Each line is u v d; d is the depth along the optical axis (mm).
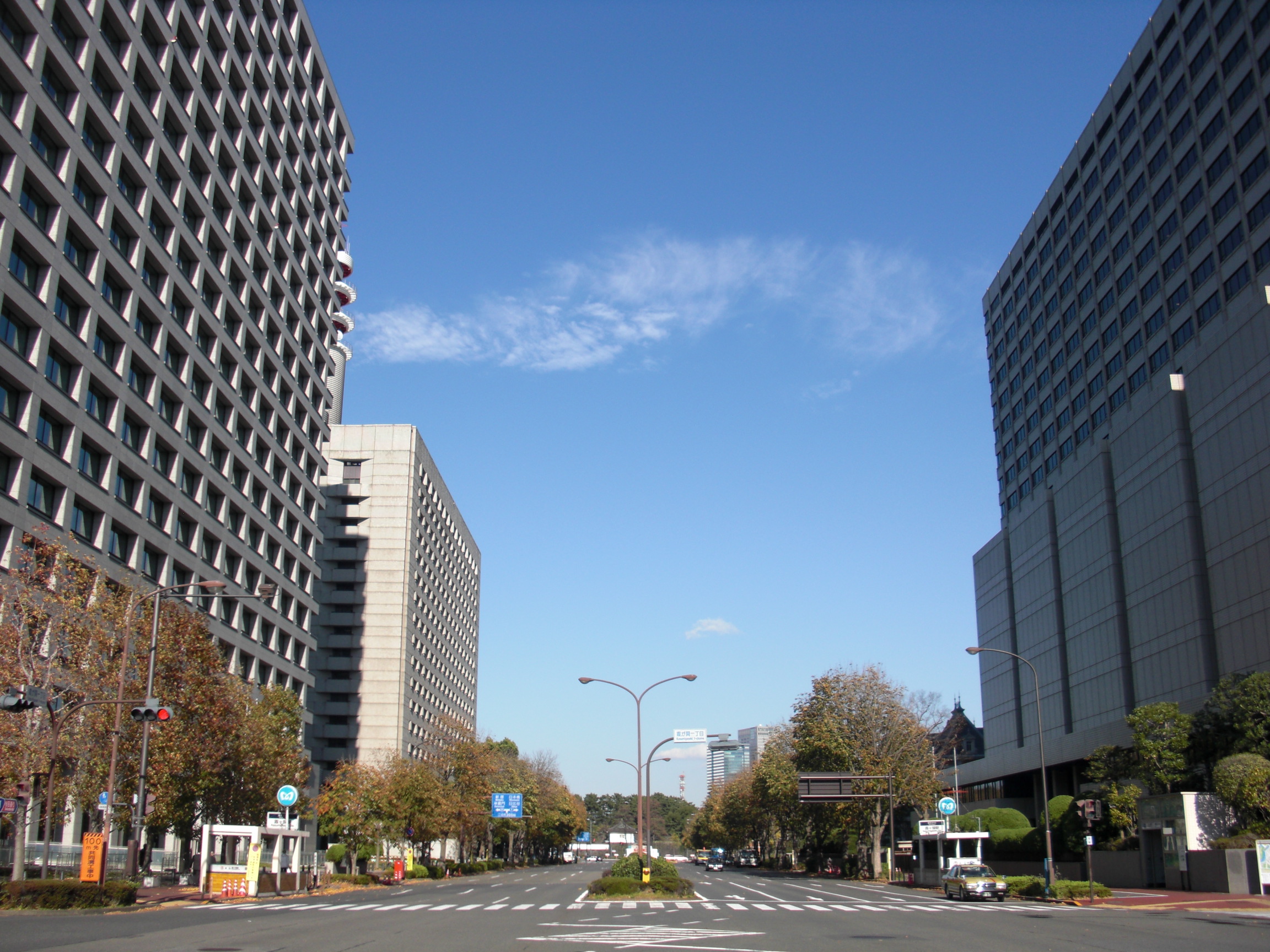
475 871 93500
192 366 64188
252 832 43844
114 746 33625
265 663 76875
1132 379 86000
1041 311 108062
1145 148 85438
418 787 73312
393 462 122125
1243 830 48781
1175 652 76188
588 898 44250
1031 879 47562
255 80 76438
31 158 46594
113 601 38844
